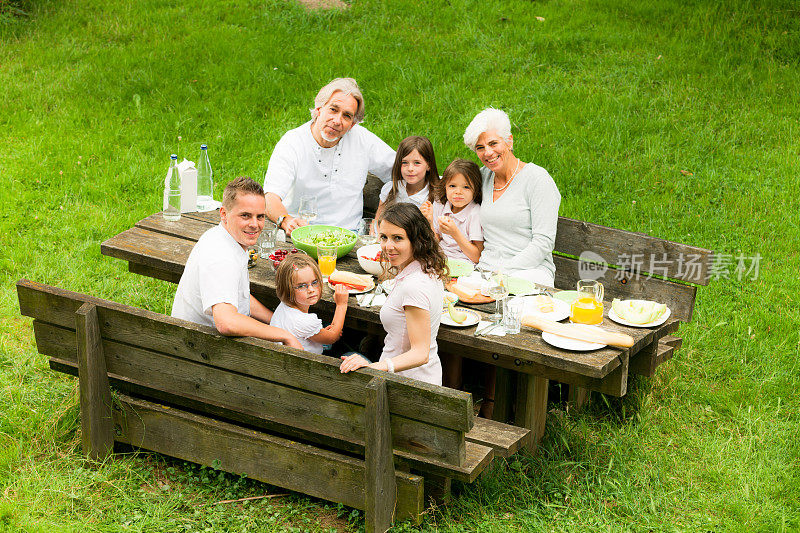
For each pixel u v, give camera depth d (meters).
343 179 5.60
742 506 4.04
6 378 4.96
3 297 5.84
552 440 4.57
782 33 9.70
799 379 5.12
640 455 4.48
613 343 3.99
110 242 5.00
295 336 4.23
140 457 4.36
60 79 9.34
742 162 7.68
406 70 9.41
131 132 8.40
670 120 8.34
